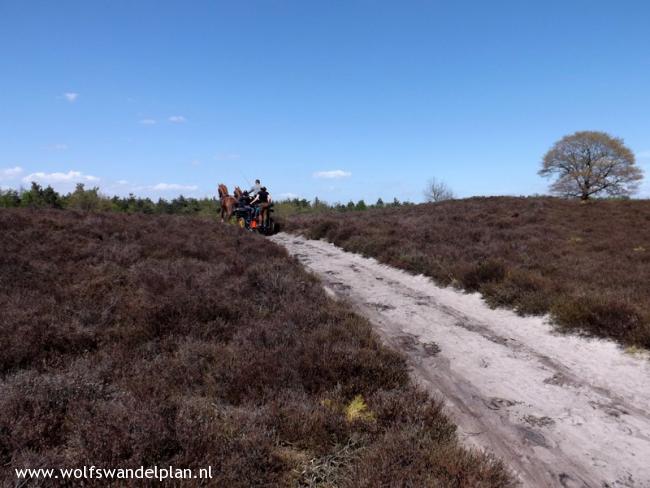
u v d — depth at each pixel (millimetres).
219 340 5699
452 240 14320
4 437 3193
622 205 23234
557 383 5352
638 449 4000
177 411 3656
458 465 3203
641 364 5727
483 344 6672
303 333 5949
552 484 3490
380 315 8055
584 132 53062
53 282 7246
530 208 22578
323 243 18000
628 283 8625
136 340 5441
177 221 15781
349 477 3160
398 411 4055
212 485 2869
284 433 3660
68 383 3941
